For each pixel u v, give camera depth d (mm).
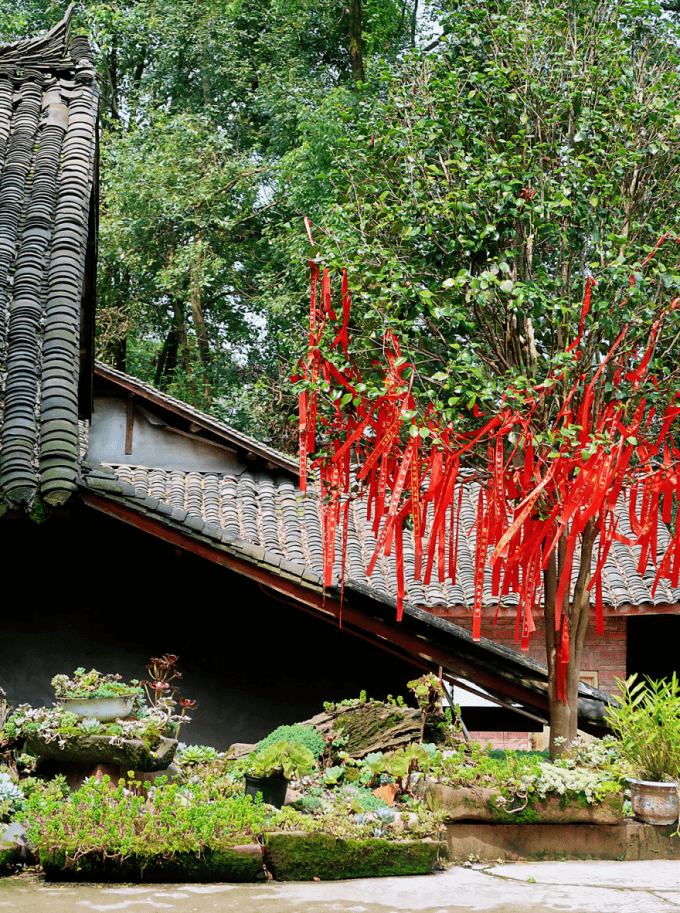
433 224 6520
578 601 6676
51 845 4297
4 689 7520
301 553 9656
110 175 17578
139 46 21406
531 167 6449
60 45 10203
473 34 6969
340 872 4688
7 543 7816
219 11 19547
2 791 4910
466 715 11672
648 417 6402
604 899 4449
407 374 6188
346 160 7055
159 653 7867
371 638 7816
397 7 18328
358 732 6766
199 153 18219
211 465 12203
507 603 9695
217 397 17719
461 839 5238
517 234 6629
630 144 6539
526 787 5289
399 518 5984
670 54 6789
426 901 4312
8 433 5867
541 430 6223
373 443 6535
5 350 6531
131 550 8008
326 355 5852
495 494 5785
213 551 7281
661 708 5887
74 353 6625
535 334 6750
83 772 5379
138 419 12344
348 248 6258
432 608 9680
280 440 16422
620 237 5969
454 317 5953
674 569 6238
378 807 5258
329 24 19594
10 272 7172
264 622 8109
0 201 7859
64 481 5621
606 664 10711
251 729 7883
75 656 7707
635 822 5496
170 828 4414
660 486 6211
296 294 16578
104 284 18953
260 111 19750
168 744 5430
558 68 6789
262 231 17922
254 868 4543
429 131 6711
